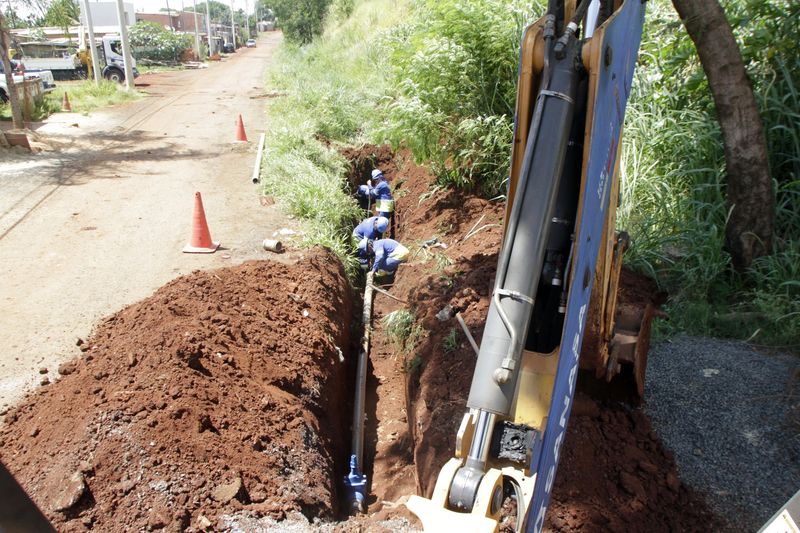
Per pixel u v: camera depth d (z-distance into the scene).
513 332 2.79
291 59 30.89
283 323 6.27
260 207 9.80
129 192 10.37
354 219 11.18
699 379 5.09
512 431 2.92
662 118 7.89
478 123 9.01
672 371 5.21
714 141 7.14
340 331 7.22
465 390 5.42
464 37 9.39
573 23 3.12
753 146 6.04
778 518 2.42
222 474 4.08
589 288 3.20
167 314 5.52
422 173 11.84
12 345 5.75
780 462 4.28
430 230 9.80
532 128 3.02
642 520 3.93
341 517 4.91
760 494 4.07
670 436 4.57
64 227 8.76
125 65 23.09
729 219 6.39
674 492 4.12
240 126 14.14
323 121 14.71
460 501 2.60
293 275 7.34
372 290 9.11
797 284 5.75
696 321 5.87
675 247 6.98
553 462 2.92
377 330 8.22
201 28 66.31
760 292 5.86
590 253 3.13
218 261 7.72
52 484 3.83
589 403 4.72
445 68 9.33
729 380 5.04
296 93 18.14
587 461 4.26
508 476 2.86
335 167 12.42
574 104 3.11
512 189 3.32
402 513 4.46
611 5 3.60
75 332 5.97
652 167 7.52
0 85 19.20
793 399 4.75
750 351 5.45
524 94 3.19
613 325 4.46
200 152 13.21
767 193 6.16
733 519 3.95
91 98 20.86
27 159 12.46
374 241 9.77
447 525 2.41
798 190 6.77
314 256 8.02
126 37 22.94
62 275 7.22
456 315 6.27
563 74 3.07
